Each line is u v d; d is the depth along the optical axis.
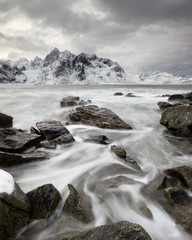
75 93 35.41
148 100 21.03
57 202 3.46
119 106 17.27
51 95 30.06
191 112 8.16
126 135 9.03
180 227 3.15
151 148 7.25
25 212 3.08
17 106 17.56
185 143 7.43
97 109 12.34
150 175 5.04
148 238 2.56
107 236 2.63
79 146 7.18
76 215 3.30
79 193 3.98
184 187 4.30
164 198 3.89
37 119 12.67
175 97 18.16
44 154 6.17
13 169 5.19
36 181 4.72
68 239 2.75
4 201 2.76
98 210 3.60
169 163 5.86
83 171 5.33
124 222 2.83
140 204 3.78
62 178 4.91
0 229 2.64
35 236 3.00
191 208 3.37
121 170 5.39
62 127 8.20
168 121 8.98
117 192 4.15
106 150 6.88
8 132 6.70
